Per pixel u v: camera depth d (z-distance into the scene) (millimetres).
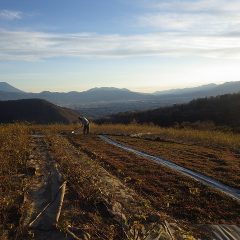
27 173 14016
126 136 30453
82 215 9773
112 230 8742
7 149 17531
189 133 31281
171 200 11398
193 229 9320
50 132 29531
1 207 9719
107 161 17500
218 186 13672
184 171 16109
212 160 18891
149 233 8547
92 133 31906
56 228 8727
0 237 8062
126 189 12414
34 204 10445
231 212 10680
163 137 30734
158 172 15281
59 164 15742
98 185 12172
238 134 32031
